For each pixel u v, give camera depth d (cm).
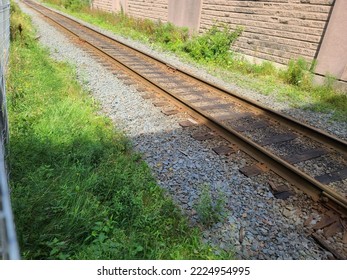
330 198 337
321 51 881
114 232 279
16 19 1288
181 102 615
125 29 1825
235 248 282
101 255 253
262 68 1027
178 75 883
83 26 1739
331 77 834
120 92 688
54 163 379
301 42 956
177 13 1616
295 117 632
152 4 1877
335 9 818
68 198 307
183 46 1305
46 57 953
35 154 384
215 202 337
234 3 1207
